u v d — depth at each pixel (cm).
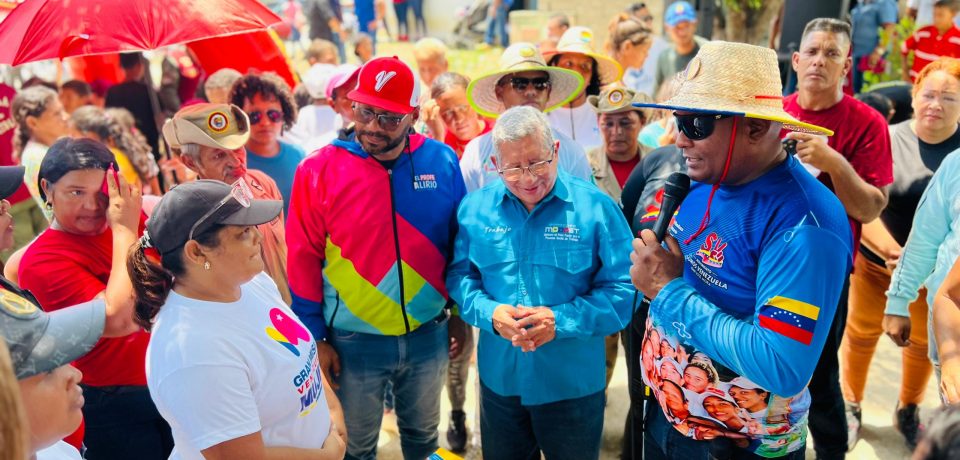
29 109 429
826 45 284
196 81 647
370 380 268
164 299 169
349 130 266
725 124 173
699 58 182
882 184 294
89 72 608
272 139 364
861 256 334
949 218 229
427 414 288
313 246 259
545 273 236
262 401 171
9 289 160
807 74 292
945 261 226
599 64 419
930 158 329
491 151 302
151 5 248
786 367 165
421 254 258
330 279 261
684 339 187
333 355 268
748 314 182
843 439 285
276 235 300
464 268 258
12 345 135
